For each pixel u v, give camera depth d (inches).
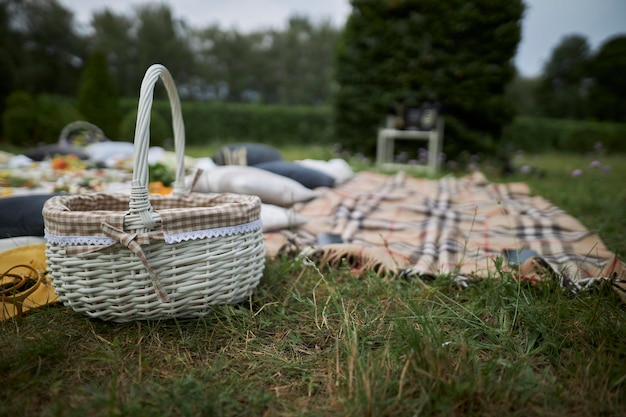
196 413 36.5
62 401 37.7
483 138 242.4
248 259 54.3
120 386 39.9
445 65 243.0
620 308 54.9
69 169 137.2
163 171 114.3
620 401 37.7
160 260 47.2
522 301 53.6
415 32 246.7
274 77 835.4
